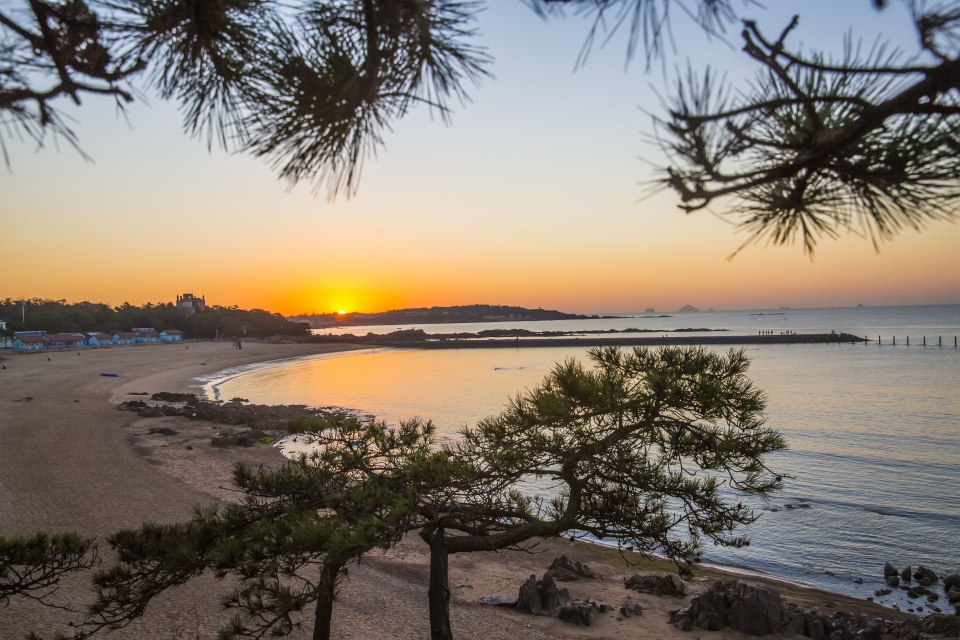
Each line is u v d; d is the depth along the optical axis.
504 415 7.08
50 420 32.25
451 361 96.50
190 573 6.52
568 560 14.53
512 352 118.19
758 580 14.49
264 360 96.50
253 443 28.14
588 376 6.55
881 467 25.23
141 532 6.82
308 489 7.20
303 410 40.12
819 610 12.59
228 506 6.93
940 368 70.00
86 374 61.25
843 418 37.41
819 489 21.97
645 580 13.53
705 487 6.91
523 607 11.76
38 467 21.08
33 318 113.44
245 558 6.03
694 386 6.32
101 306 134.00
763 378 60.69
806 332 158.25
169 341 132.00
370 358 106.12
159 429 30.75
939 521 18.69
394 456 7.37
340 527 5.95
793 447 29.06
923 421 36.16
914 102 1.30
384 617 11.05
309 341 150.25
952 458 26.75
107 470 21.36
